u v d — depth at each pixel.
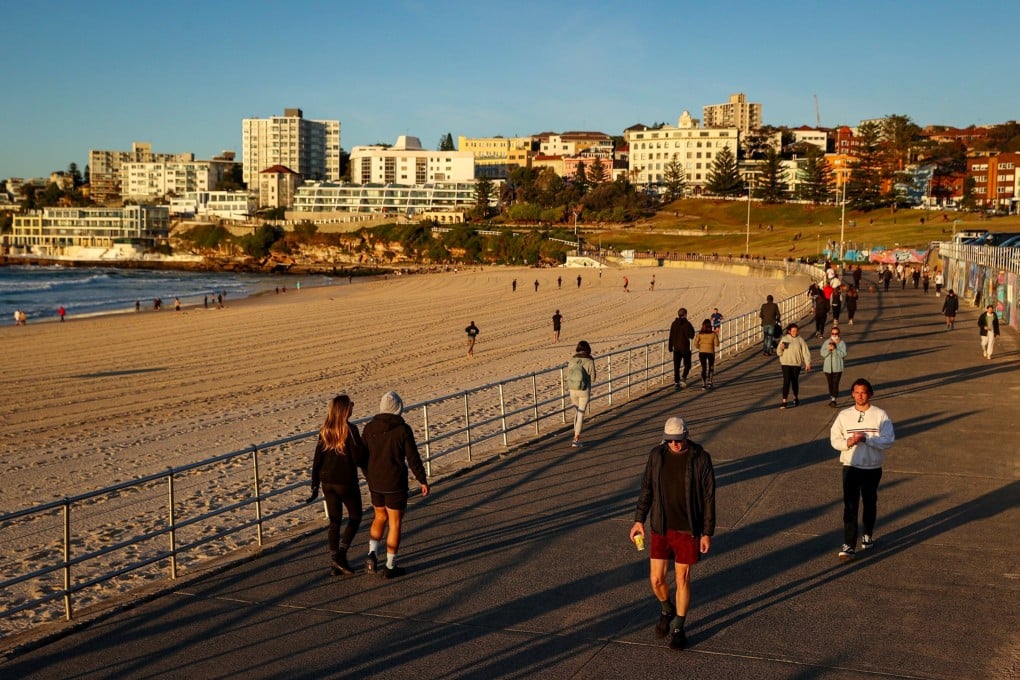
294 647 7.01
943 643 6.89
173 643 7.11
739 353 27.80
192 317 66.88
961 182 168.00
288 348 44.22
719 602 7.85
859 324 34.88
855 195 158.38
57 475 16.78
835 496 11.20
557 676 6.45
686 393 19.94
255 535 11.73
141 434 21.64
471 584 8.34
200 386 31.75
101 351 44.72
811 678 6.36
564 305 69.69
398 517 8.57
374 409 23.89
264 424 22.06
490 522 10.36
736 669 6.52
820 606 7.69
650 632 7.21
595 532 9.88
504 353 39.66
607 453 13.93
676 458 7.00
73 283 141.75
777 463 13.05
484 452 14.28
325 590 8.26
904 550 9.12
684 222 174.25
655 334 44.72
